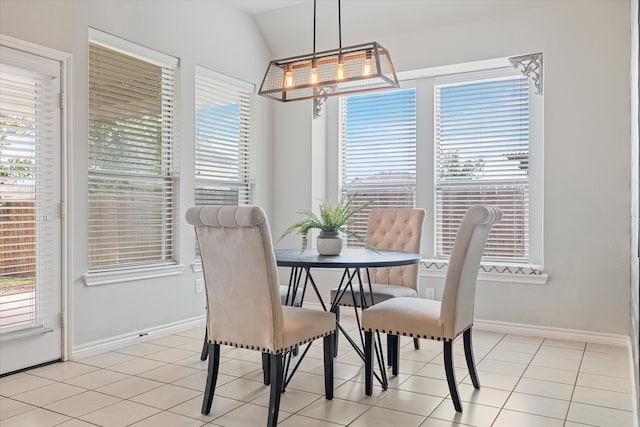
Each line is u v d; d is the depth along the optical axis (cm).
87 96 335
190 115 415
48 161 312
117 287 357
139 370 307
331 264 261
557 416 239
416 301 282
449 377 246
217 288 239
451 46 433
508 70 436
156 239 395
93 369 308
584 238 382
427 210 470
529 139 429
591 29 379
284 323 236
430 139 469
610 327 374
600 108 376
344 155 518
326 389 259
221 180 460
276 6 462
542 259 416
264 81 334
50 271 314
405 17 441
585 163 381
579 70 382
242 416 238
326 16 462
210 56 436
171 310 401
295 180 507
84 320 335
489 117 445
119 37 356
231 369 311
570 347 364
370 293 324
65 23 321
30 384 281
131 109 372
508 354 346
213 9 439
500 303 414
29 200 301
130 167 371
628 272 367
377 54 293
